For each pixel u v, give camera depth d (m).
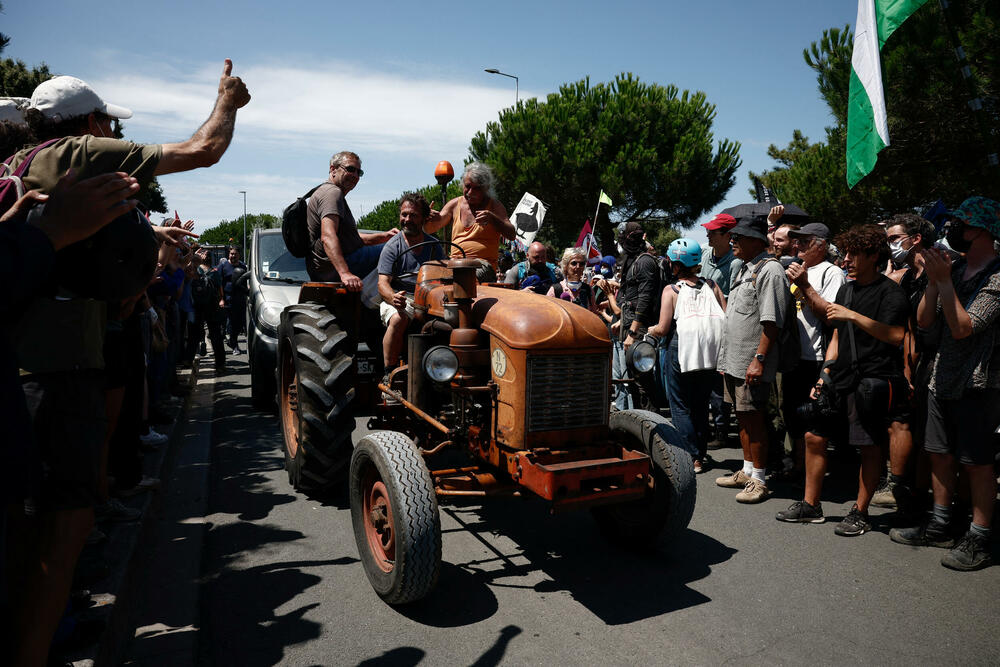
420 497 2.88
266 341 6.91
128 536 3.41
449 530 3.97
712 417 6.11
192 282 9.39
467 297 3.39
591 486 3.11
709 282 5.02
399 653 2.65
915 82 10.13
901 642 2.72
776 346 4.34
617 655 2.63
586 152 21.95
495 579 3.33
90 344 2.14
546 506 4.39
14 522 2.00
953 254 4.34
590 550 3.69
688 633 2.80
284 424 4.82
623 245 6.13
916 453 4.17
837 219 13.73
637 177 21.88
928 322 3.54
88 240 1.96
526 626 2.86
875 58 4.42
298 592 3.18
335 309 4.78
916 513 4.09
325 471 4.18
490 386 3.23
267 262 8.13
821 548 3.71
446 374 3.11
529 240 7.38
